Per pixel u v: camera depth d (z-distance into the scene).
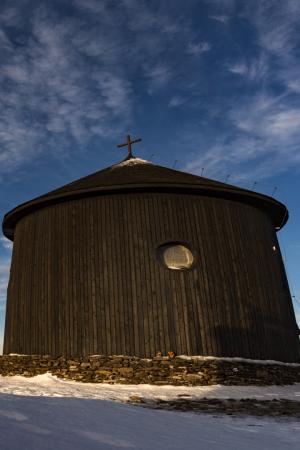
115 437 5.96
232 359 17.75
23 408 6.62
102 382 16.80
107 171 22.86
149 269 18.88
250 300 19.75
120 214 19.72
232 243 20.33
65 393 13.32
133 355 17.72
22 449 4.52
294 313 23.05
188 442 6.50
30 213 21.98
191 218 20.00
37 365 17.97
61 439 5.22
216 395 15.01
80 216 20.14
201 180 21.11
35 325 19.64
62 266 19.70
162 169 22.62
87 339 18.25
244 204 21.64
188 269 19.12
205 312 18.62
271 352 19.58
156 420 8.07
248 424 9.64
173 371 16.89
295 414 11.72
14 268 22.12
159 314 18.27
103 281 18.88
